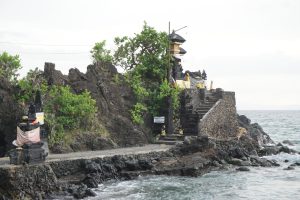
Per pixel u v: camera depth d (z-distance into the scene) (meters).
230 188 29.89
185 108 46.25
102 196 26.30
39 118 31.00
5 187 24.92
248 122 68.44
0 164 26.61
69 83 40.62
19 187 25.05
